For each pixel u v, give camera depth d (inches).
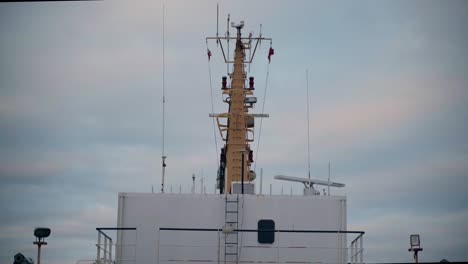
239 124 2440.9
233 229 1855.3
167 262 1957.4
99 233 1822.1
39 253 2068.2
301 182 2182.6
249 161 2433.6
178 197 1991.9
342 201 1988.2
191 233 1974.7
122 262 1959.9
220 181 2369.6
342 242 1967.3
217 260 1959.9
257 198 1985.7
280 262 1959.9
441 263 2199.8
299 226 1974.7
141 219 1982.0
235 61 2493.8
